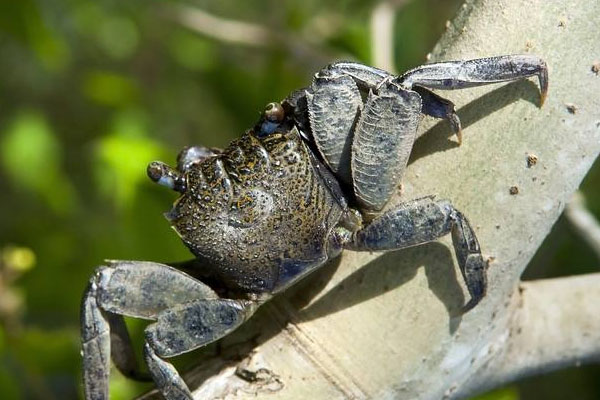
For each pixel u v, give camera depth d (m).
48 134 0.74
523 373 0.43
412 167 0.42
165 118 0.85
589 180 0.53
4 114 0.90
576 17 0.41
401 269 0.42
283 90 0.52
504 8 0.41
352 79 0.42
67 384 0.50
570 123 0.41
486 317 0.42
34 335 0.49
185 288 0.42
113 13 0.83
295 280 0.42
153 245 0.48
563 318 0.43
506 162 0.41
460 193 0.42
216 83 0.52
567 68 0.41
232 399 0.42
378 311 0.42
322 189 0.42
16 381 0.48
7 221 0.79
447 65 0.41
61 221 0.65
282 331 0.42
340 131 0.42
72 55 0.88
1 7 0.53
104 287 0.42
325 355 0.42
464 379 0.43
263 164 0.42
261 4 0.81
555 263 0.52
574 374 0.52
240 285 0.42
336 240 0.42
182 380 0.42
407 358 0.42
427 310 0.42
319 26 0.54
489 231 0.42
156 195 0.48
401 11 0.56
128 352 0.43
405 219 0.41
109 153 0.49
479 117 0.41
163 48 0.86
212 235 0.42
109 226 0.68
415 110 0.41
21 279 0.51
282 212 0.42
